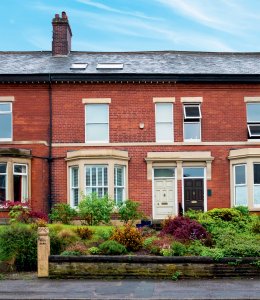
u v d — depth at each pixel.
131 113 26.91
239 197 26.41
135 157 26.62
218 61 29.30
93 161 25.80
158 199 26.64
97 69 27.44
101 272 16.14
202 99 27.06
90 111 26.98
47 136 26.61
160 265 16.12
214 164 26.70
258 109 27.25
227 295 13.69
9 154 25.22
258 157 25.98
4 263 17.11
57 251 17.53
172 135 26.89
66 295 13.77
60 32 30.02
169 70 27.39
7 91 26.86
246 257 16.23
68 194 26.14
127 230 18.05
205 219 21.30
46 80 26.55
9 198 25.02
